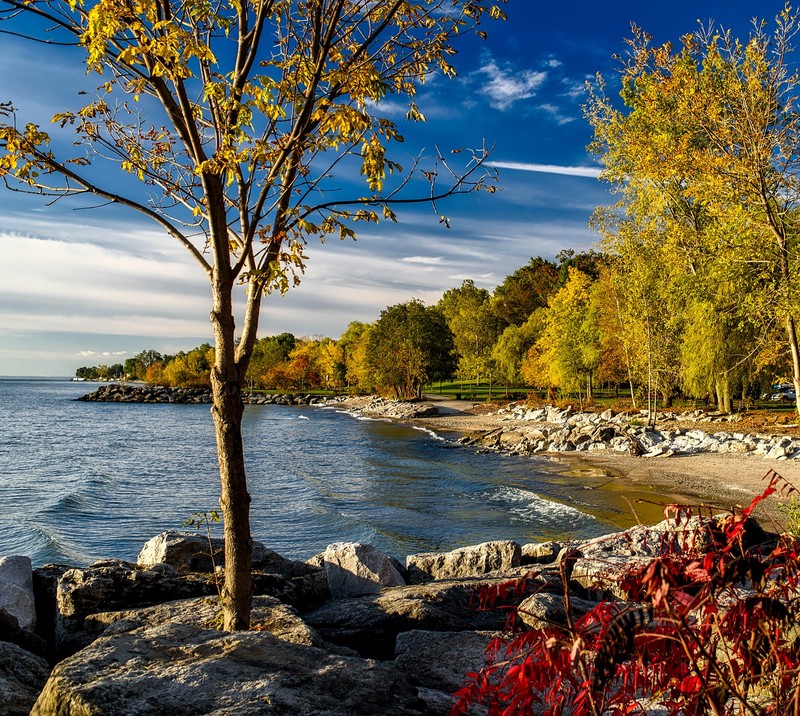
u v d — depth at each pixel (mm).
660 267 39000
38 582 8367
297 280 5699
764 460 29297
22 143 4961
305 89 5504
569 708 3482
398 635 6258
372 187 5516
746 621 1726
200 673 3480
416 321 89562
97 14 4477
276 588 8367
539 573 2123
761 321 22688
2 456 44344
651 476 27812
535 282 110125
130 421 83312
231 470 5352
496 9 5586
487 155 5484
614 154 33656
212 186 5195
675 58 22469
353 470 35062
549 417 55375
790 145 20219
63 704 3199
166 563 8836
